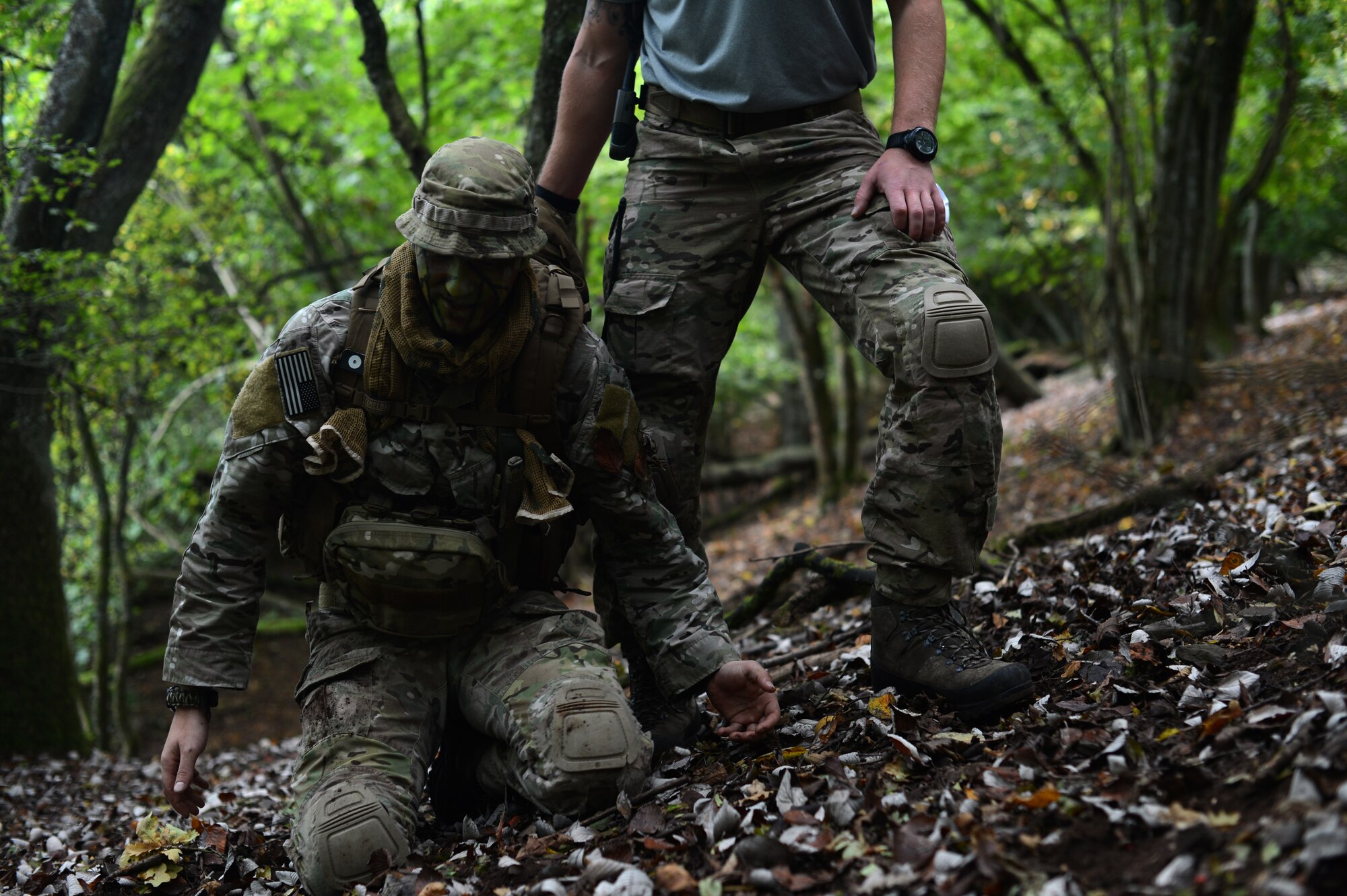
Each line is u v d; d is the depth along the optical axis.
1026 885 1.52
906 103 2.32
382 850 2.07
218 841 2.71
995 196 12.34
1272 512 3.34
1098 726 2.04
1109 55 8.21
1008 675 2.22
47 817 4.49
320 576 2.36
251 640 2.28
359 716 2.24
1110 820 1.64
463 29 9.11
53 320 5.74
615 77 2.71
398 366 2.18
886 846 1.78
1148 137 9.59
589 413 2.31
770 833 1.89
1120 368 7.93
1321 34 6.89
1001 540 4.43
